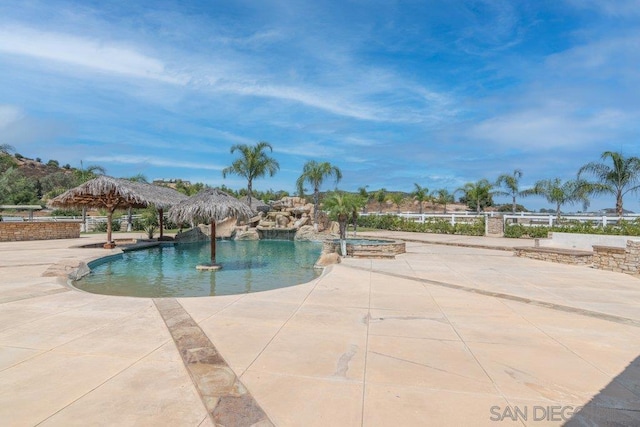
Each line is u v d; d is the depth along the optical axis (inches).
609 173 780.0
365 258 485.7
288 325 190.2
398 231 1095.0
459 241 730.8
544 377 131.6
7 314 206.4
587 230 584.7
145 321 194.7
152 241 743.7
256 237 951.6
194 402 111.7
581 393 120.3
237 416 104.0
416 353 153.1
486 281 319.9
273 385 123.3
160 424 99.9
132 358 144.7
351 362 143.2
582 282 318.3
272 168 1170.0
